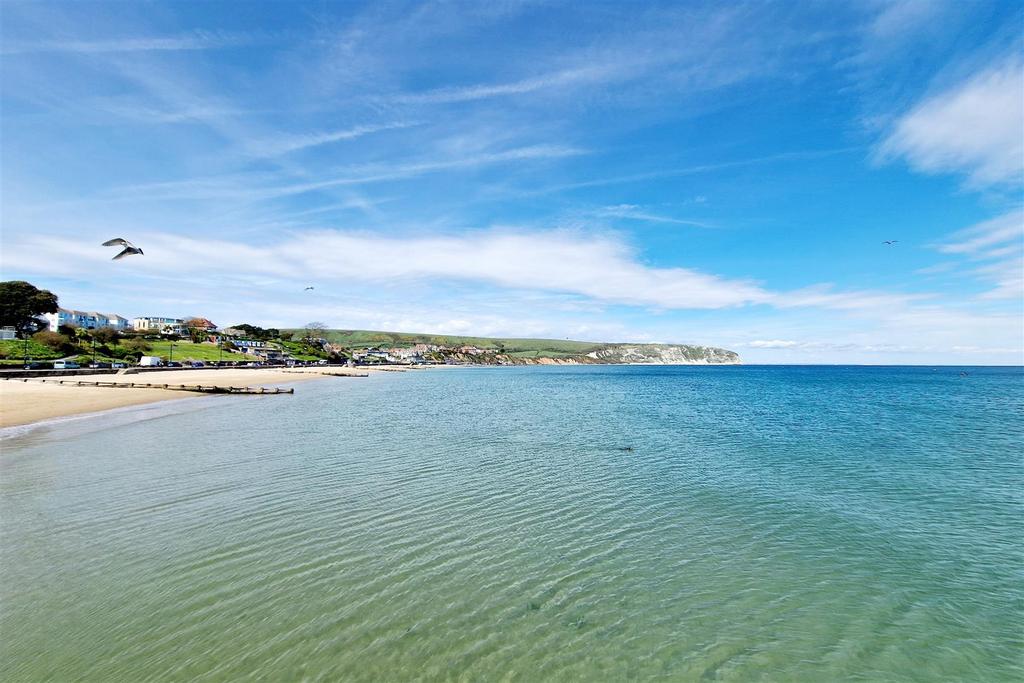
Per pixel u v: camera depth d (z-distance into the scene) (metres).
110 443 24.36
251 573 10.17
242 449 22.97
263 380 98.44
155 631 8.11
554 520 13.87
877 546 12.46
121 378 79.44
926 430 32.06
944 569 11.22
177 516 13.30
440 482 17.36
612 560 11.37
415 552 11.47
